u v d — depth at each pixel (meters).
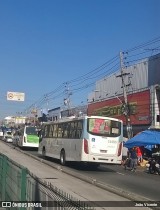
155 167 25.67
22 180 7.06
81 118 25.89
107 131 25.53
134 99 43.84
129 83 47.75
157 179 22.00
